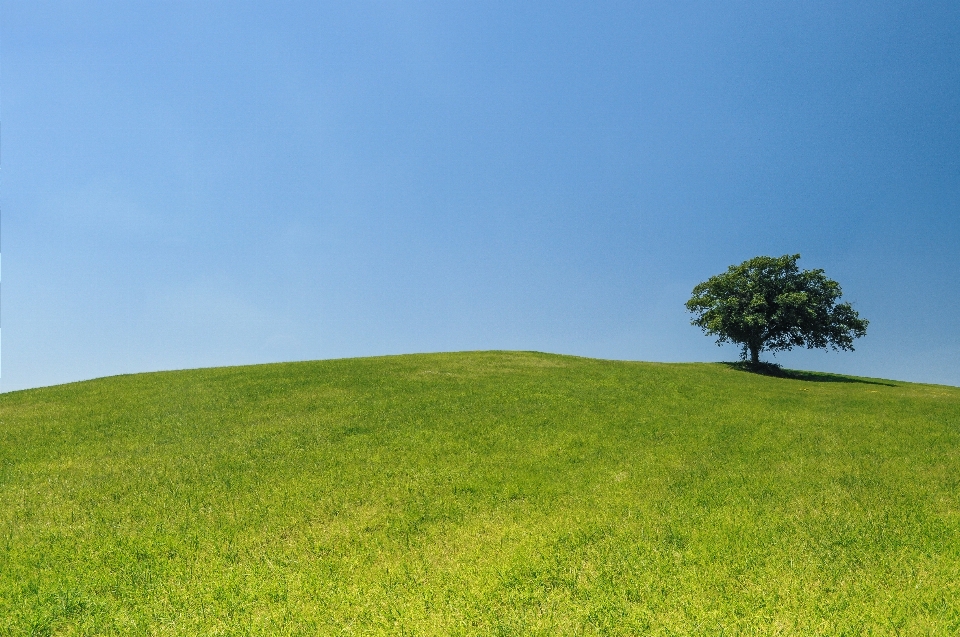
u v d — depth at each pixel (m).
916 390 37.66
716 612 8.11
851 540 10.68
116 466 16.05
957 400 31.42
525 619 8.05
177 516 12.49
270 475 15.13
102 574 9.83
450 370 32.97
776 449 17.78
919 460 16.50
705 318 53.41
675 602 8.48
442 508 12.86
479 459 16.42
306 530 11.78
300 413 22.11
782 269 51.75
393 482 14.53
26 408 24.98
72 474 15.48
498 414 21.94
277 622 8.21
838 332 50.38
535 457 16.64
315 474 15.20
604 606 8.38
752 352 51.38
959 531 10.95
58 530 11.83
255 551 10.84
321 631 7.91
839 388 36.97
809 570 9.48
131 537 11.33
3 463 16.78
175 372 33.97
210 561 10.39
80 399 26.14
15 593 9.20
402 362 36.09
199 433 19.45
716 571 9.52
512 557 10.20
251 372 32.09
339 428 19.61
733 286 52.00
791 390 33.62
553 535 11.17
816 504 12.82
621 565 9.80
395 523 12.04
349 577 9.66
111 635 7.93
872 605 8.33
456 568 9.94
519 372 32.72
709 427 20.52
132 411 23.03
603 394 26.23
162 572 9.91
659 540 10.91
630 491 13.88
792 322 49.50
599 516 12.24
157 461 16.42
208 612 8.54
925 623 7.72
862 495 13.41
